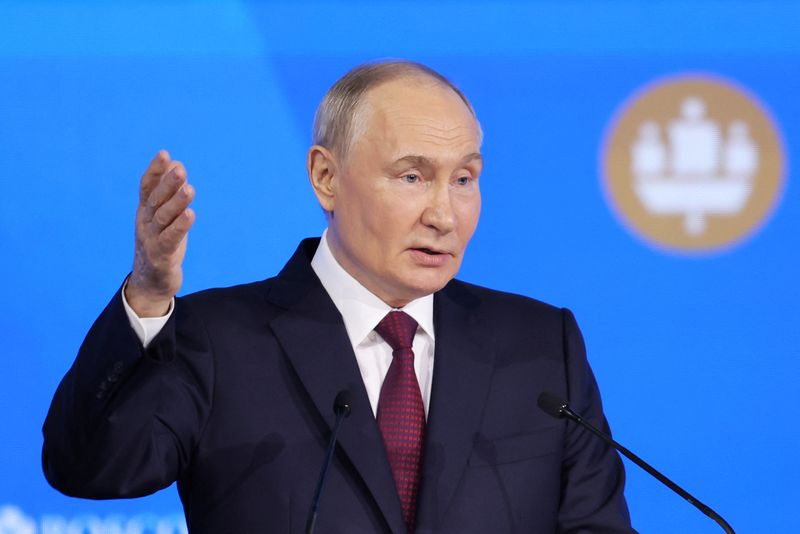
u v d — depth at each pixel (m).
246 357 6.92
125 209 11.09
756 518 11.36
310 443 6.69
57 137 11.03
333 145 6.93
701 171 11.45
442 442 6.80
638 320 11.39
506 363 7.31
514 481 6.88
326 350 6.96
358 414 6.72
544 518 6.93
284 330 7.02
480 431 6.99
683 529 11.31
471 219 6.82
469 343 7.27
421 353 7.21
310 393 6.79
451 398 6.97
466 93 11.39
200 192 11.15
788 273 11.41
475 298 7.67
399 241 6.70
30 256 10.97
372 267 6.84
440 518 6.61
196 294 7.34
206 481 6.67
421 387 7.15
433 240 6.69
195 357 6.84
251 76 11.26
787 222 11.42
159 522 10.98
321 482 6.02
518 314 7.66
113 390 6.05
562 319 7.77
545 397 6.76
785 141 11.44
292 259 7.54
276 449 6.64
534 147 11.42
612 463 7.45
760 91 11.46
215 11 11.24
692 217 11.44
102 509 10.92
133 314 6.02
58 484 6.40
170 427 6.53
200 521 6.66
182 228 5.57
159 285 5.88
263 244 11.20
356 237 6.84
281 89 11.27
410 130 6.59
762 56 11.50
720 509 11.34
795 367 11.37
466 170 6.77
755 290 11.41
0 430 10.88
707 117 11.45
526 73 11.43
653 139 11.45
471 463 6.84
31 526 10.84
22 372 10.92
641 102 11.46
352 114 6.81
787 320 11.40
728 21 11.49
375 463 6.58
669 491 11.34
